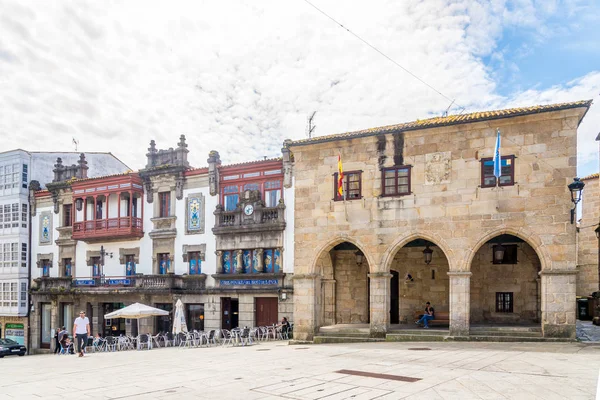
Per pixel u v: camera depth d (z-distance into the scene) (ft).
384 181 68.18
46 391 37.73
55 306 118.21
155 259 107.65
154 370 47.50
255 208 95.14
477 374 38.17
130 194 109.81
